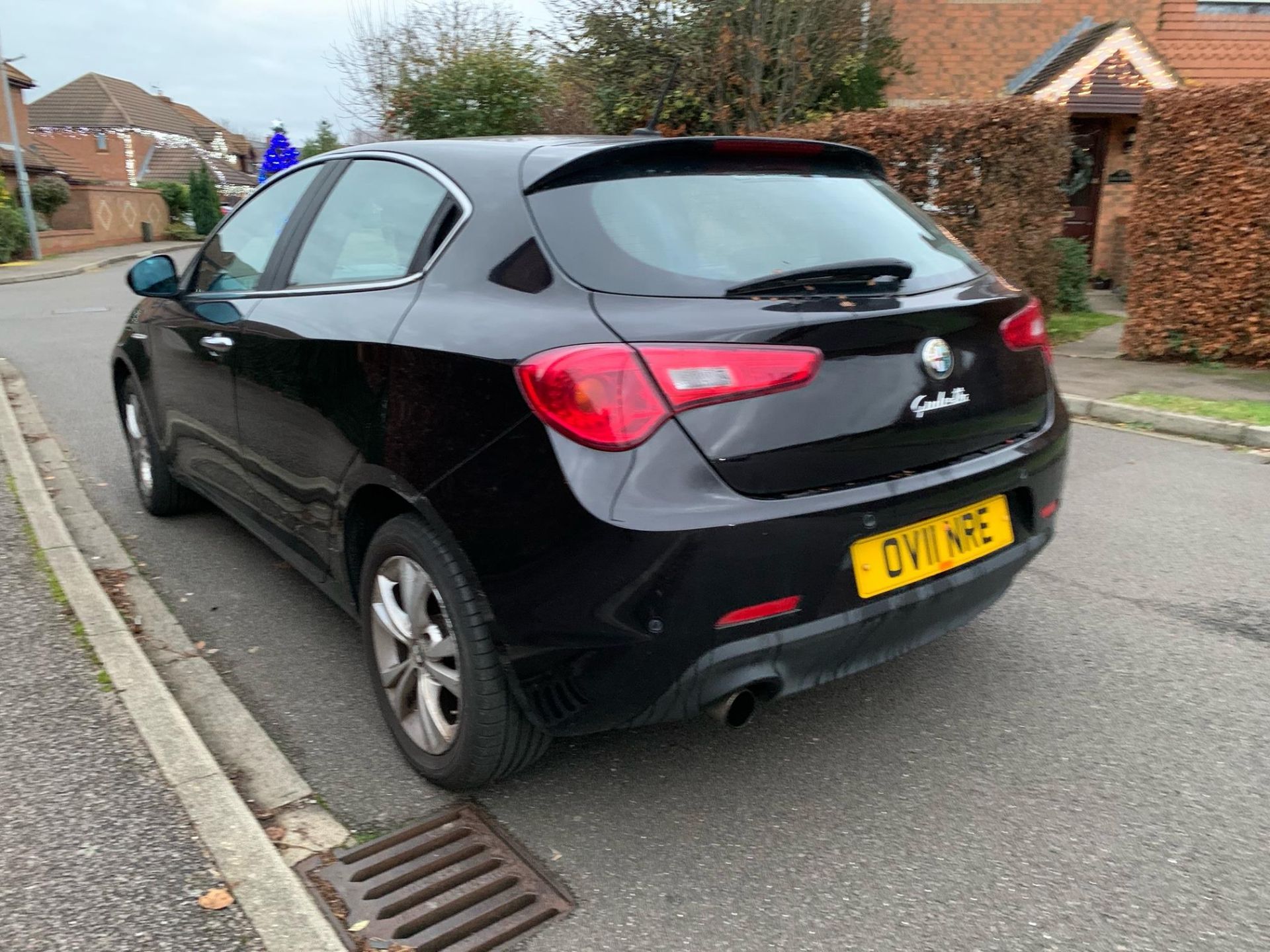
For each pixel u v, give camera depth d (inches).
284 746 118.0
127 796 103.9
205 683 131.3
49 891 90.4
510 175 105.8
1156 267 341.4
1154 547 179.9
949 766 112.9
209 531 192.2
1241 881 93.1
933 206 374.6
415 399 99.4
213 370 147.8
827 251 104.8
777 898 91.8
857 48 538.9
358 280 119.8
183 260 1208.8
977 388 105.5
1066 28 631.8
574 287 92.9
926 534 100.1
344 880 94.1
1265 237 315.9
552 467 86.7
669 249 96.2
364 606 114.8
